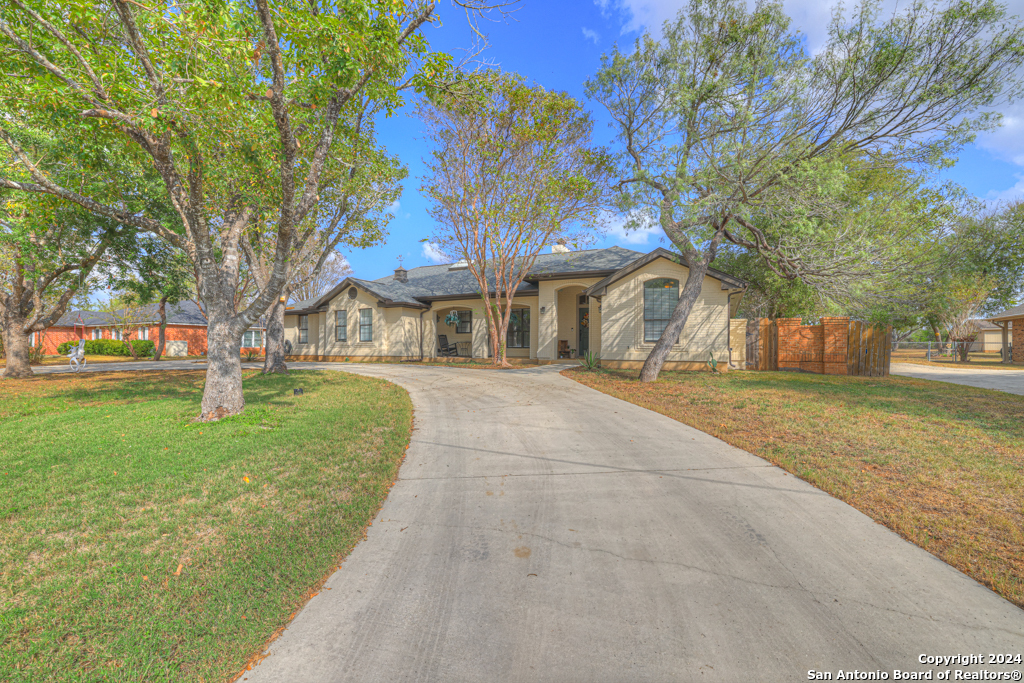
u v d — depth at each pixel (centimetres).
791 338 1509
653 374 1223
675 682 221
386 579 321
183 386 1266
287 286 1542
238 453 575
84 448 592
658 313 1544
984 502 421
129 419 766
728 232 1184
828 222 1038
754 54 1089
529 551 355
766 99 1020
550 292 1938
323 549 360
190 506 427
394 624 272
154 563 330
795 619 268
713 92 1073
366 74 733
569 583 311
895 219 1054
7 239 1159
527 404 916
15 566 325
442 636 260
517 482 501
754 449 598
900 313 1187
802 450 585
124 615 275
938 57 978
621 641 252
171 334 3450
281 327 1579
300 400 959
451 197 1581
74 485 470
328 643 256
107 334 3675
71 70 645
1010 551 339
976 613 272
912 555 339
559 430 712
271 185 830
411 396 1020
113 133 721
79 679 226
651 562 335
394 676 230
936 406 833
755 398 936
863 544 357
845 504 430
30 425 725
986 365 2083
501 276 1684
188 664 240
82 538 366
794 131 1043
